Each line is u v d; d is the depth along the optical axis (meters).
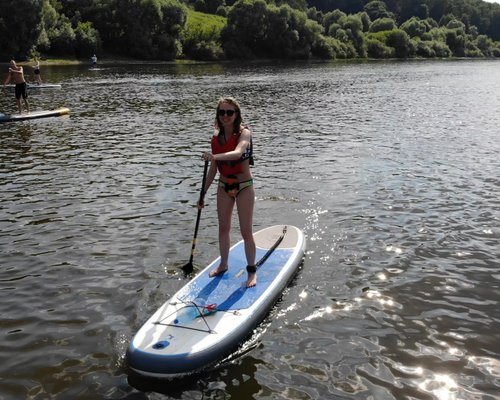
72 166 13.53
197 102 28.44
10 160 14.15
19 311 6.41
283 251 7.55
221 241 6.69
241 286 6.49
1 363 5.39
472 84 45.94
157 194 11.11
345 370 5.30
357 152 15.49
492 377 5.21
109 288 6.96
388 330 6.02
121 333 5.94
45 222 9.41
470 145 16.67
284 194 11.13
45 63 62.00
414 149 15.98
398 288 7.01
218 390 5.00
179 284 7.07
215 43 83.88
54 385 5.06
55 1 70.94
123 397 4.91
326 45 95.88
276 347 5.67
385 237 8.77
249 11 85.06
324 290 6.93
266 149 15.96
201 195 6.77
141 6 72.88
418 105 28.61
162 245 8.36
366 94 35.03
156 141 17.09
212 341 5.38
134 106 26.39
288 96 32.91
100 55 70.56
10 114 22.14
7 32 59.31
